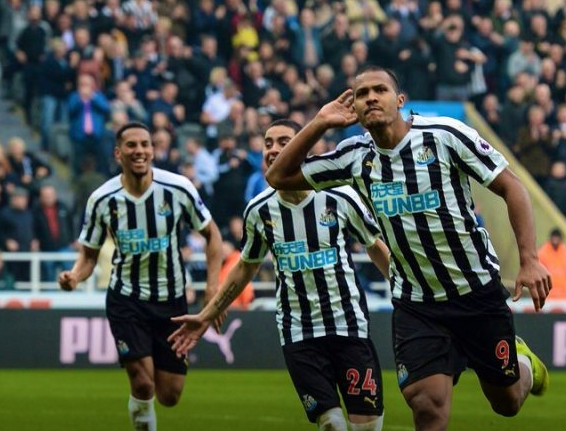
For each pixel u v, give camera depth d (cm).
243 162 4816
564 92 5700
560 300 4522
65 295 4247
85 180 4716
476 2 5853
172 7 5391
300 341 1917
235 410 3028
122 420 2811
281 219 1939
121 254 2322
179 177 2348
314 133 1620
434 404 1634
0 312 4041
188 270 4444
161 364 2333
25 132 5181
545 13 5947
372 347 1936
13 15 5278
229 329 4119
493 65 5697
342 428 1870
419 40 5472
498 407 1811
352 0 5719
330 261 1931
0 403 3136
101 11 5231
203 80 5172
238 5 5469
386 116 1595
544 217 5069
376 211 1656
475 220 1650
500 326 1684
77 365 4059
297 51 5444
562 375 4091
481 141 1614
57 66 5031
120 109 4916
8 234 4444
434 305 1670
